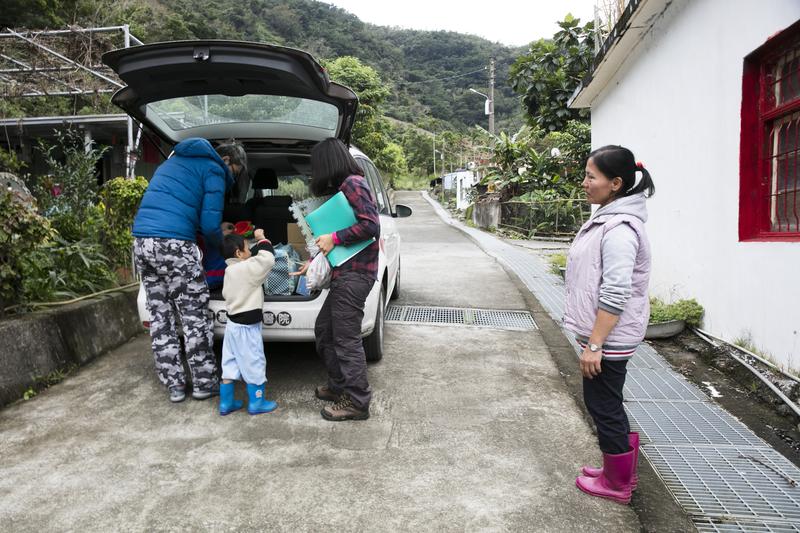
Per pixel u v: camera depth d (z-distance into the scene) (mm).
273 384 3744
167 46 3096
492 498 2408
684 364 4141
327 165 3051
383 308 4492
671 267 5160
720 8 4148
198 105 3766
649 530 2176
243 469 2646
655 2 5012
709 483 2543
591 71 6918
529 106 15695
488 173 19500
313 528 2193
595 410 2312
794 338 3320
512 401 3506
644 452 2844
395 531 2172
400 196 40281
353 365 3113
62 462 2713
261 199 4719
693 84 4641
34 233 3658
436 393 3627
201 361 3418
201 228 3336
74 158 5355
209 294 3531
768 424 3158
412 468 2662
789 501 2400
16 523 2227
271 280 3580
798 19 3215
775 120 3717
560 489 2484
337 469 2648
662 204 5371
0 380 3346
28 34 8453
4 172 4887
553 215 14727
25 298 3982
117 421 3172
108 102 9148
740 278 3943
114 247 5281
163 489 2475
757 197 3883
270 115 3920
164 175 3318
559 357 4363
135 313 4875
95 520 2248
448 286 7156
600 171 2172
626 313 2156
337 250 3020
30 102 9500
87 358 4117
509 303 6188
